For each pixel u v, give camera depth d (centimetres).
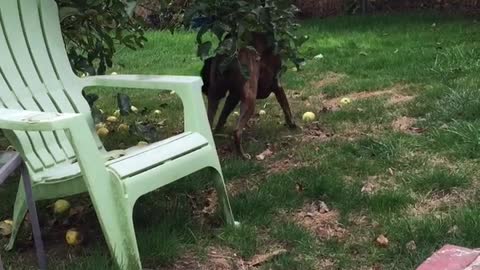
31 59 394
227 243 356
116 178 307
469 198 393
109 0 462
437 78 657
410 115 548
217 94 484
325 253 343
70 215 397
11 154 312
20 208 352
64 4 451
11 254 359
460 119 515
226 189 395
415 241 345
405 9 1312
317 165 450
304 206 397
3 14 387
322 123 546
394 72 707
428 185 409
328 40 970
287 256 340
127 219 307
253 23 457
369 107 574
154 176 320
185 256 346
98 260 330
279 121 562
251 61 469
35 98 384
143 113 566
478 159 443
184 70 819
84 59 475
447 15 1177
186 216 382
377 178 429
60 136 377
